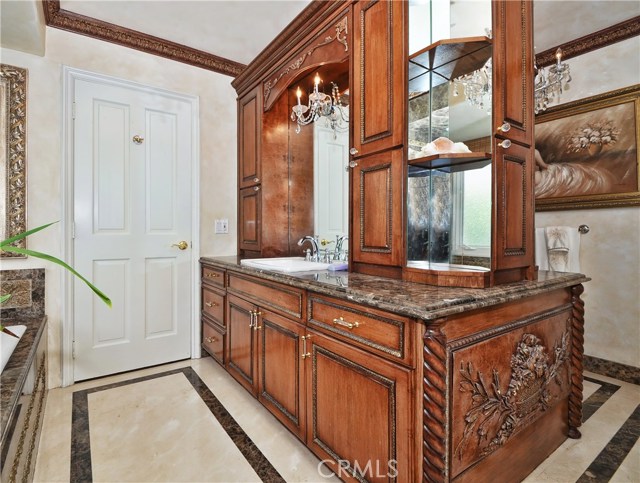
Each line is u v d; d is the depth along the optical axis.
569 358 1.63
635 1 2.04
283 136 2.61
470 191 1.43
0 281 2.00
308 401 1.48
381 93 1.55
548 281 1.46
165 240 2.59
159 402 2.02
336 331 1.32
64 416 1.85
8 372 1.28
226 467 1.48
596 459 1.51
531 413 1.38
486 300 1.13
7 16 1.74
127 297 2.44
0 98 1.98
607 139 2.37
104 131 2.34
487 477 1.19
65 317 2.19
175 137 2.62
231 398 2.07
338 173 2.37
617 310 2.38
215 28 2.36
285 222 2.62
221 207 2.84
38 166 2.09
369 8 1.62
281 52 2.26
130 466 1.48
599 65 2.41
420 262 1.53
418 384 1.01
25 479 1.24
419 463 1.01
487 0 1.44
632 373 2.32
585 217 2.51
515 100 1.46
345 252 2.32
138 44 2.43
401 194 1.46
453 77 1.56
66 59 2.19
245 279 2.04
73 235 2.22
